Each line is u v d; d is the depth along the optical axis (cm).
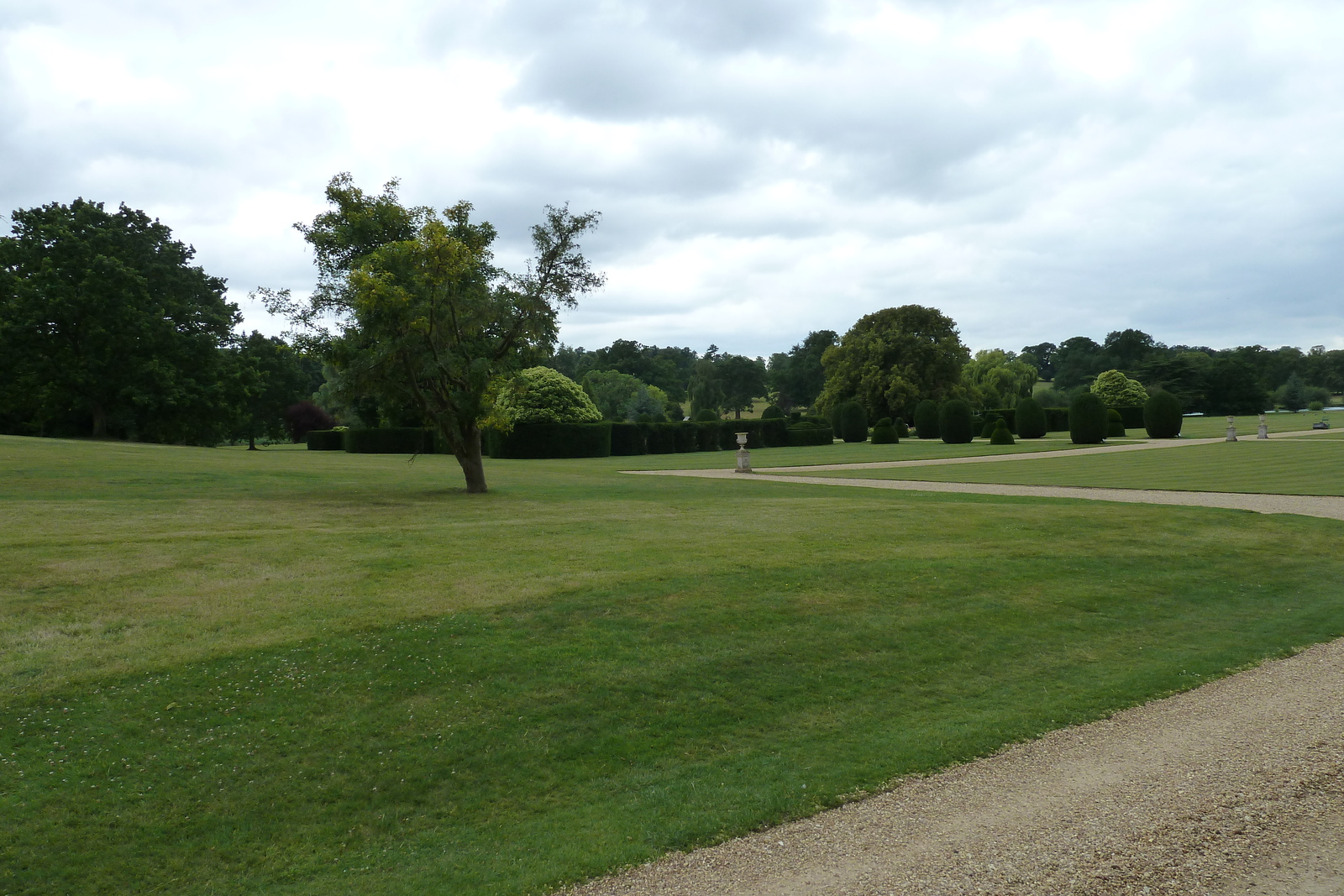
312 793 618
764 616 1008
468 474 2206
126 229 4906
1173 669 901
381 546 1308
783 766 673
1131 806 559
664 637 925
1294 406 10931
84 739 653
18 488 1884
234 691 738
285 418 6888
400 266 2000
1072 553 1410
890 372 7469
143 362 4431
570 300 2219
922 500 2112
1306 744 661
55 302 4134
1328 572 1375
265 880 525
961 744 700
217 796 607
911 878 477
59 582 1006
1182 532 1602
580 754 691
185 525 1462
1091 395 4972
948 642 979
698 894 479
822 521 1653
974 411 8356
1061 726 743
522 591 1036
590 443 5094
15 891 502
